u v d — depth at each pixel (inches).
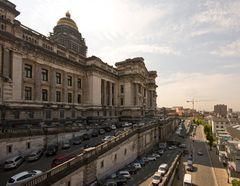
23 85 1707.7
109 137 1672.0
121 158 1593.3
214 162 2319.1
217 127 4643.2
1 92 1471.5
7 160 1091.3
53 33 3518.7
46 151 1366.9
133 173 1550.2
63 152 1401.3
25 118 1667.1
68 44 3430.1
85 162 1100.5
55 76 2076.8
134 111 3255.4
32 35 1802.4
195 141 3622.0
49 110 1963.6
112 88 3253.0
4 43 1520.7
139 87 3513.8
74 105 2343.8
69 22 3555.6
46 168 1084.5
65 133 1633.9
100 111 2741.1
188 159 2284.7
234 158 1769.2
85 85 2608.3
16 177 868.0
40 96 1866.4
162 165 1653.5
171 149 2701.8
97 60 2701.8
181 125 5374.0
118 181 1289.4
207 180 1756.9
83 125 2044.8
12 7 1722.4
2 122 1464.1
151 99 4392.2
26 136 1299.2
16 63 1616.6
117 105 3324.3
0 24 1519.4
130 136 1798.7
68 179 948.0
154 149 2508.6
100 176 1254.3
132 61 3356.3
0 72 1487.5
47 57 1957.4
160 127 2989.7
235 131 2696.9
